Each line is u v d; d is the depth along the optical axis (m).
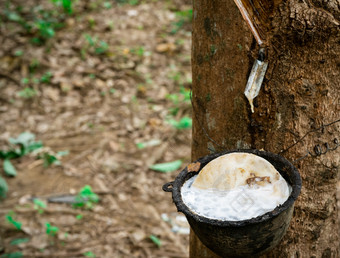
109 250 3.49
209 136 2.15
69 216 3.82
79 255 3.44
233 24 1.88
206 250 2.32
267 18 1.83
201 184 1.80
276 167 1.84
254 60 1.89
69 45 6.31
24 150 4.54
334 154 2.03
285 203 1.59
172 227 3.71
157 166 4.31
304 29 1.79
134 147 4.66
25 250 3.48
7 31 6.54
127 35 6.66
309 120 1.95
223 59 1.97
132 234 3.62
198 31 2.03
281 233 1.67
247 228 1.56
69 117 5.12
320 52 1.84
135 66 5.95
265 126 1.98
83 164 4.44
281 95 1.91
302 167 2.02
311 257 2.17
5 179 4.26
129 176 4.27
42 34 6.32
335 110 1.96
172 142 4.73
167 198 4.04
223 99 2.03
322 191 2.07
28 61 5.93
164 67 5.96
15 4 7.29
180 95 5.43
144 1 7.64
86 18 7.01
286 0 1.79
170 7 7.44
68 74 5.77
